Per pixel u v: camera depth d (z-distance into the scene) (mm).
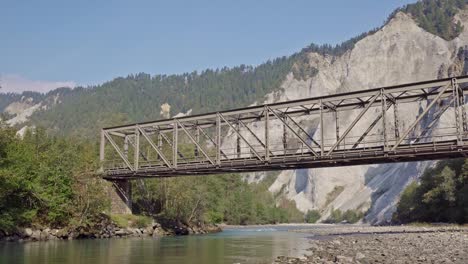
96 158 73625
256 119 61469
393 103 51562
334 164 54344
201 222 91125
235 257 34812
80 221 59094
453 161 102438
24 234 52656
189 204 86125
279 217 198500
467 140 45719
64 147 75062
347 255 32906
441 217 102875
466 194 90250
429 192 103000
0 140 52375
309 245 47375
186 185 84625
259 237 66188
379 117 50688
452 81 47281
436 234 56406
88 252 38156
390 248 37938
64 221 58750
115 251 39469
